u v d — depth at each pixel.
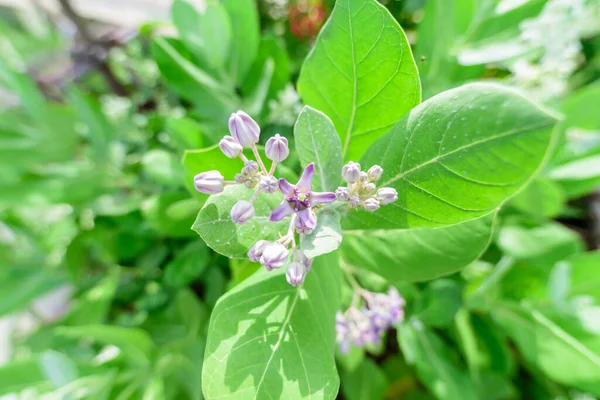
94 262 0.55
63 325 0.48
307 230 0.19
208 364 0.19
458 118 0.17
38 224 0.58
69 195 0.48
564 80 0.44
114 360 0.40
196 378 0.40
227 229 0.20
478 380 0.41
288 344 0.21
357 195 0.19
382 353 0.48
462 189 0.18
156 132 0.50
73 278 0.50
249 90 0.41
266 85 0.36
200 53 0.38
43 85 0.66
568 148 0.42
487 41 0.37
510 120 0.15
